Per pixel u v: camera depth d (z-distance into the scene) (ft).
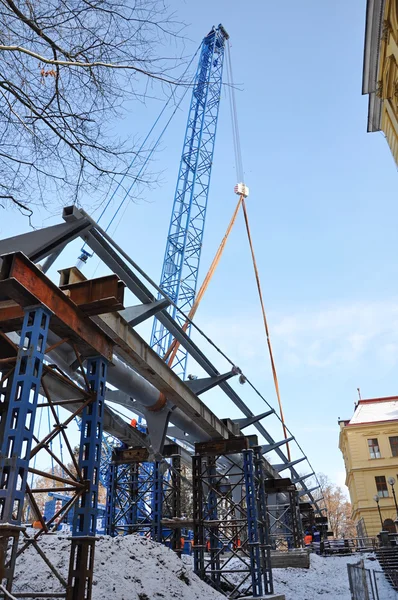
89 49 23.53
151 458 71.46
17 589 39.88
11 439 27.96
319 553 134.51
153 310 49.37
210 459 81.66
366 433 191.01
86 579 33.99
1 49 21.70
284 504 151.12
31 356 30.19
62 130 24.95
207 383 65.26
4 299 32.37
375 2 48.91
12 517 26.23
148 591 46.47
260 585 66.39
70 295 38.78
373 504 177.99
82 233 38.19
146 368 51.62
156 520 81.92
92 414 36.70
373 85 58.85
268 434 97.04
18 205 25.72
